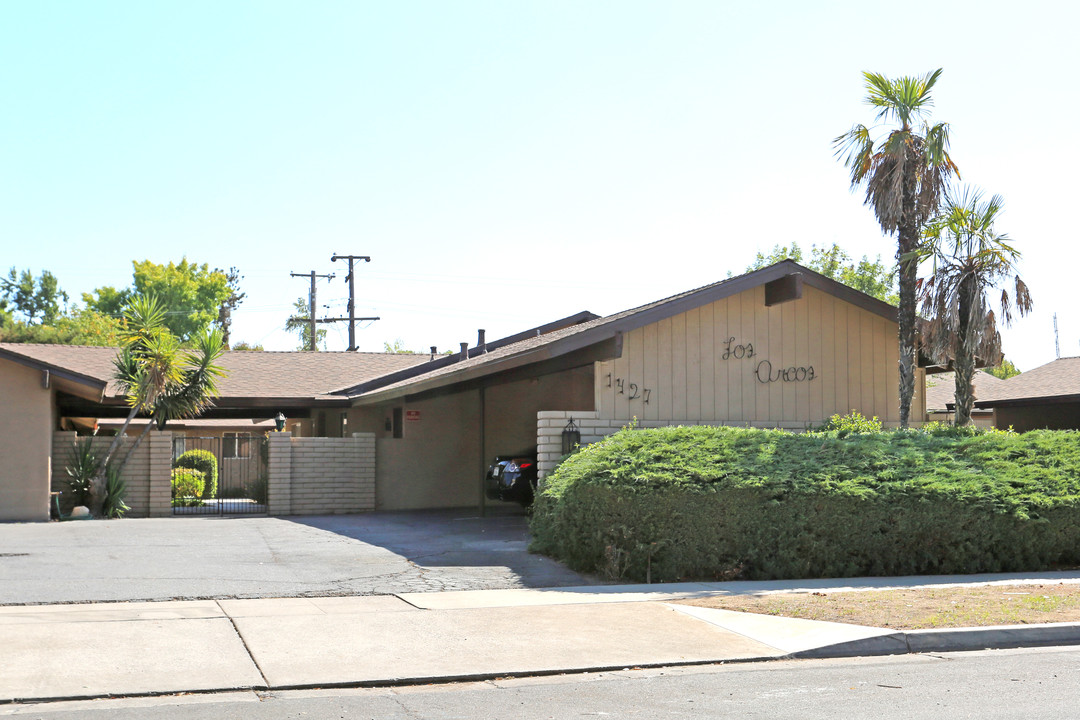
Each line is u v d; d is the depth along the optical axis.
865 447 13.45
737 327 17.80
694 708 6.38
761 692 6.81
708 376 17.47
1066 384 24.97
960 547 12.51
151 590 10.41
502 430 24.69
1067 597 10.13
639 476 11.97
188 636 8.26
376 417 26.16
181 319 63.38
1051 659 7.93
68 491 20.22
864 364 18.66
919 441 14.30
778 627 8.80
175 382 20.95
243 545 14.37
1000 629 8.55
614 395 16.78
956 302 17.94
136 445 20.84
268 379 25.92
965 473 13.02
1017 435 14.95
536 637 8.41
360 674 7.20
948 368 20.39
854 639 8.22
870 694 6.72
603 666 7.54
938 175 18.95
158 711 6.32
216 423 32.44
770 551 12.08
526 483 19.94
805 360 18.23
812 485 12.23
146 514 21.03
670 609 9.64
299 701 6.62
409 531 16.75
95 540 14.89
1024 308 18.25
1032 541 12.71
